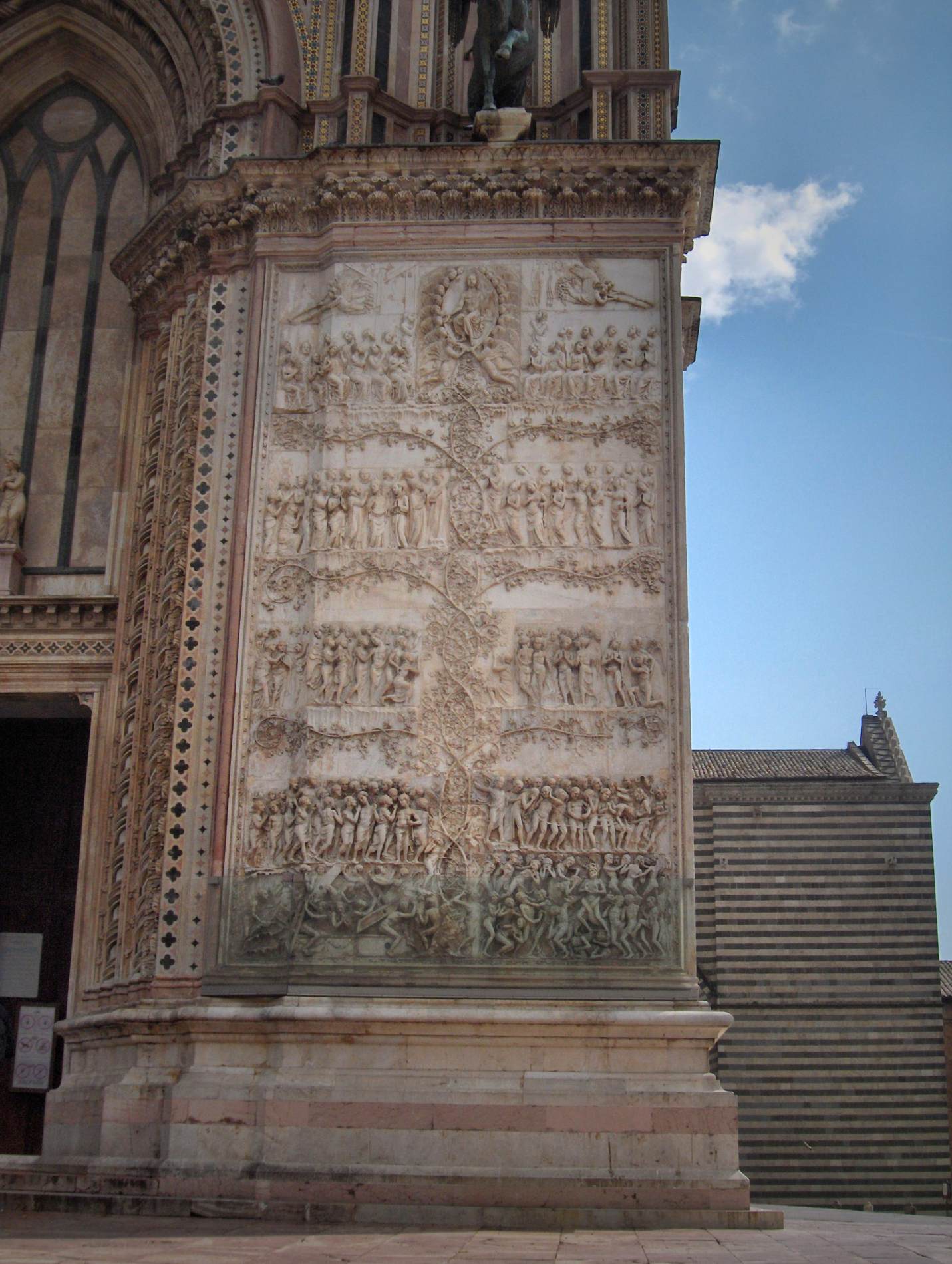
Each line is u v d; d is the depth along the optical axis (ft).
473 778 59.36
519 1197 51.42
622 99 70.95
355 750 59.82
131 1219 48.67
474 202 67.05
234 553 64.03
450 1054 54.70
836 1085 122.11
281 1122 53.36
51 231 79.25
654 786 58.80
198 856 60.29
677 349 64.80
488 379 64.95
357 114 70.18
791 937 126.93
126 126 81.10
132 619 68.28
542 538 62.49
